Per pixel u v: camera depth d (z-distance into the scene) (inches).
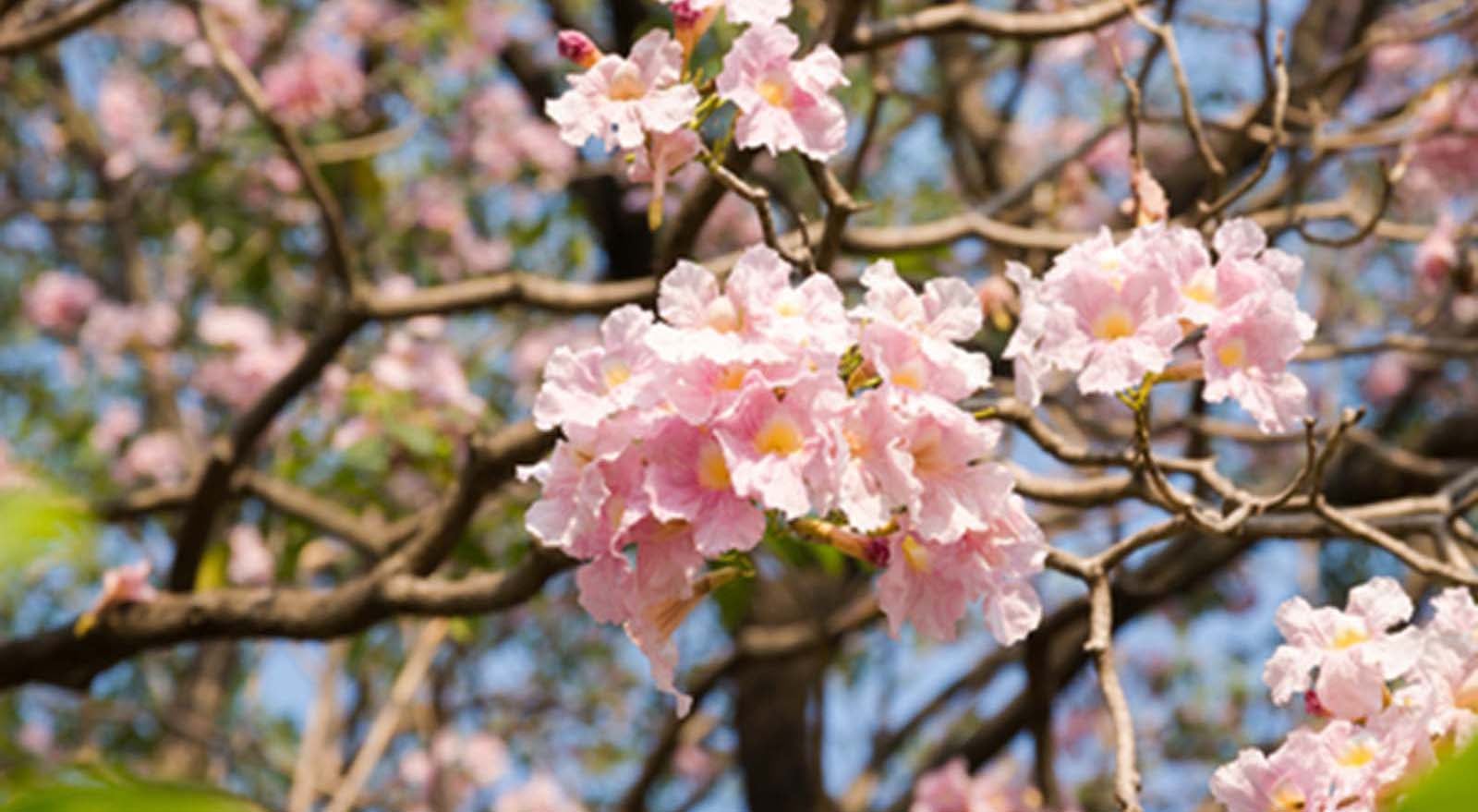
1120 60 111.6
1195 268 83.7
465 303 159.0
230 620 144.4
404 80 268.2
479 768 256.5
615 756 313.9
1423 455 209.0
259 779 269.9
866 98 188.2
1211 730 299.3
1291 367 257.6
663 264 119.7
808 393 71.5
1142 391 88.0
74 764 43.5
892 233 144.4
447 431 192.5
